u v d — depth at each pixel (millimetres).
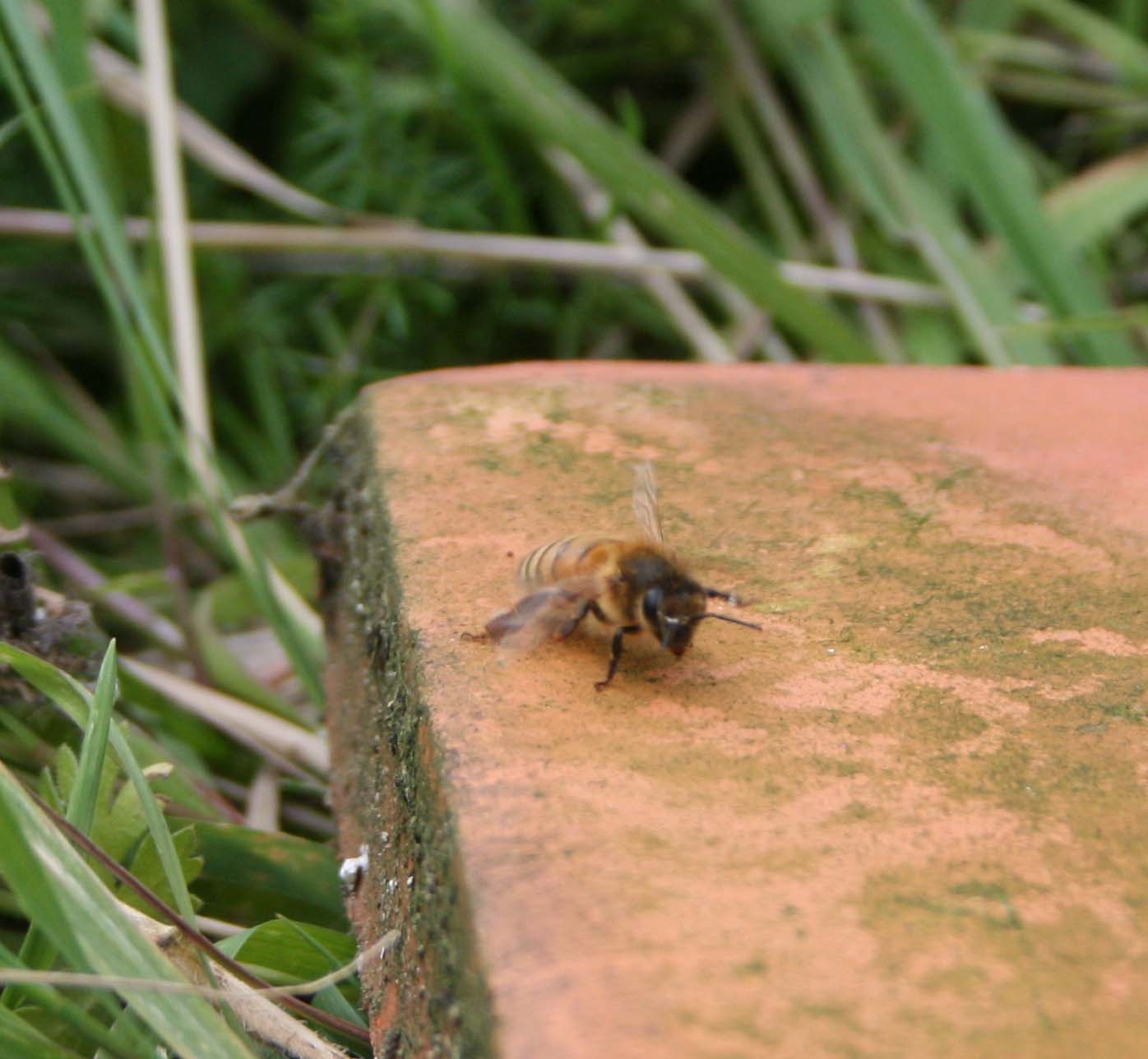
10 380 287
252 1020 180
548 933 162
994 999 160
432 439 213
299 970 191
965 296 299
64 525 297
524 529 200
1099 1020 159
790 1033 157
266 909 204
